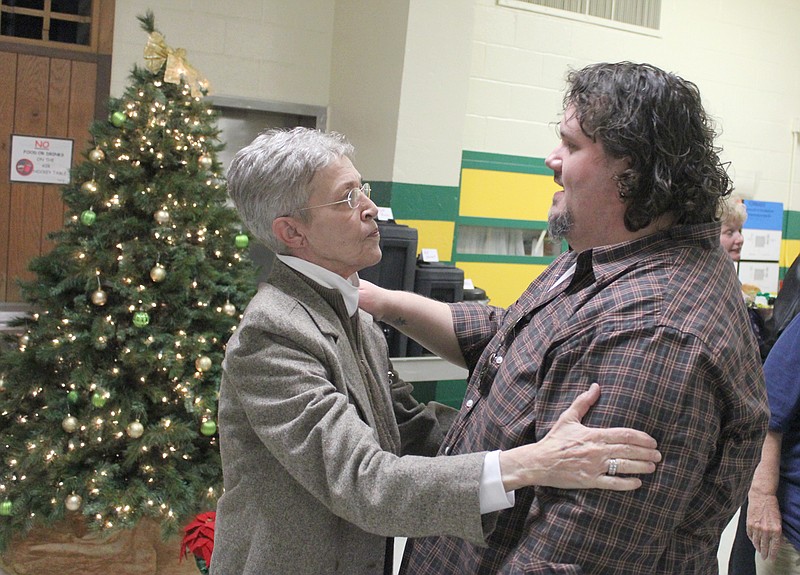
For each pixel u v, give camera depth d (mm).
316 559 1514
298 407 1423
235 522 1551
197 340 3338
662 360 1329
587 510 1313
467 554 1516
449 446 1668
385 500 1338
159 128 3311
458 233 5512
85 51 4570
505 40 5469
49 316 3328
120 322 3314
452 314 1897
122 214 3328
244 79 5074
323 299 1593
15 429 3326
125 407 3258
